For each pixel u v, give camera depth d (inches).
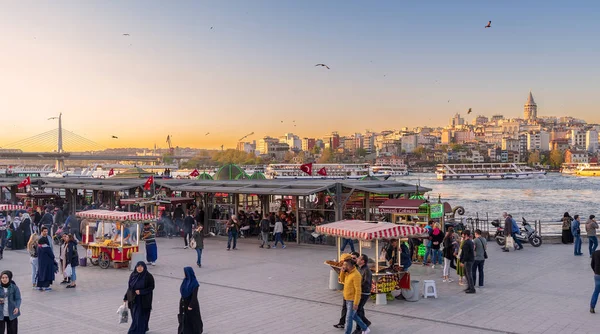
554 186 6786.4
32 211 1533.0
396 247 732.7
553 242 1268.5
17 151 6146.7
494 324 596.7
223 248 1209.4
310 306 685.9
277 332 574.2
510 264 982.4
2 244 1131.9
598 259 629.9
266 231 1212.5
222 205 1459.2
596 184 7204.7
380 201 1273.4
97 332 575.5
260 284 818.2
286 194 1211.9
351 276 541.0
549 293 746.2
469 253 751.7
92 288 796.6
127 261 965.8
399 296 717.3
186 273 512.1
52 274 786.2
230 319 625.9
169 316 636.1
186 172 7012.8
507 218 1151.6
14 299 493.0
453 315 636.1
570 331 568.1
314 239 1247.5
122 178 1990.7
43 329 586.9
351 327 537.0
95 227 1119.0
